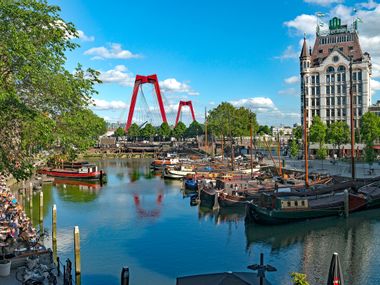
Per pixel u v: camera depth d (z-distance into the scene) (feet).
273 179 265.34
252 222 157.07
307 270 108.88
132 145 654.94
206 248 129.49
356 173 264.72
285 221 156.66
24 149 94.68
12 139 93.09
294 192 176.76
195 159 435.53
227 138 564.30
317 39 509.76
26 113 79.71
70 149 100.22
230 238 141.28
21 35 76.28
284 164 328.90
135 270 109.50
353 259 117.50
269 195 164.25
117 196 234.17
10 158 91.25
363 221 163.02
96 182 300.40
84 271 108.47
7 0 77.77
